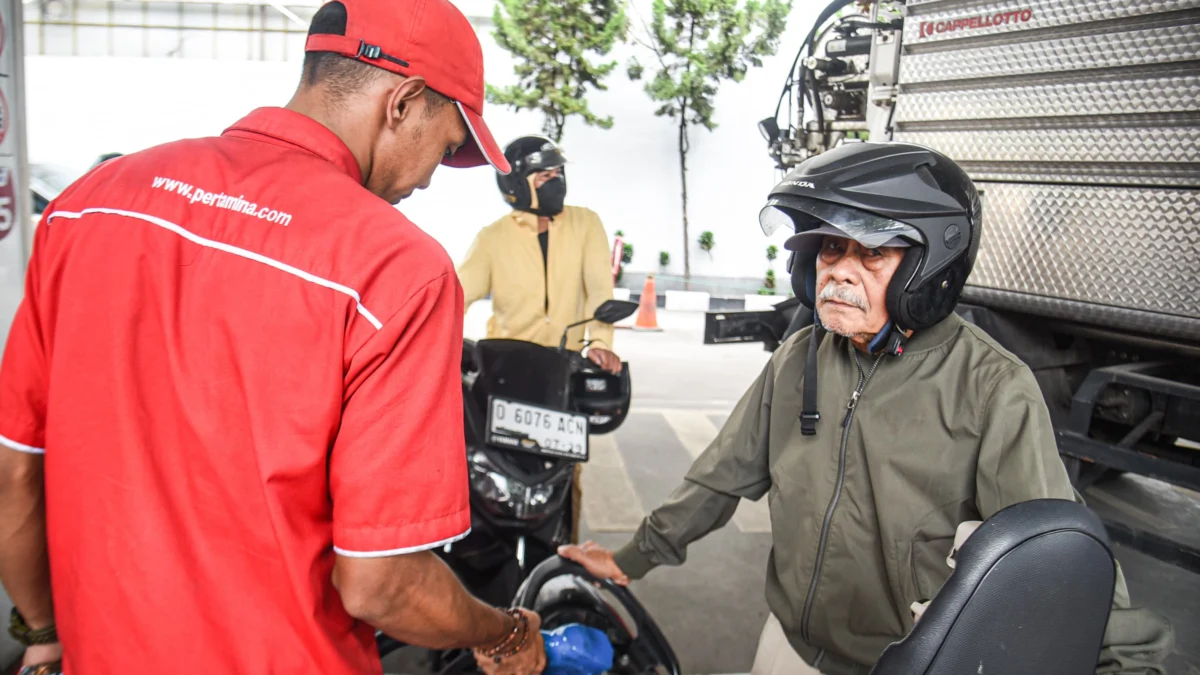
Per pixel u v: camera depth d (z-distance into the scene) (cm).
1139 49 319
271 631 97
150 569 97
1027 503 90
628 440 516
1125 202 333
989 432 129
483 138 116
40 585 121
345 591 98
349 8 107
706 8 1410
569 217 356
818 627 151
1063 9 334
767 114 1550
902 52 399
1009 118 362
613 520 390
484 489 232
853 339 142
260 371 93
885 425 139
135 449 96
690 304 1312
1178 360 372
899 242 131
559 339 352
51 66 1460
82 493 99
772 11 1434
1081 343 404
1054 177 353
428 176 118
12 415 107
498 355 261
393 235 97
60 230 102
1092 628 91
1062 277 354
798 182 136
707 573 339
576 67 1420
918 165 133
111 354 97
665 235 1575
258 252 95
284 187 99
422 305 96
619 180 1558
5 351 107
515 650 130
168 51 1476
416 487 96
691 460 481
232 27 1478
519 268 346
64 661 108
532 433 240
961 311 376
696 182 1562
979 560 86
